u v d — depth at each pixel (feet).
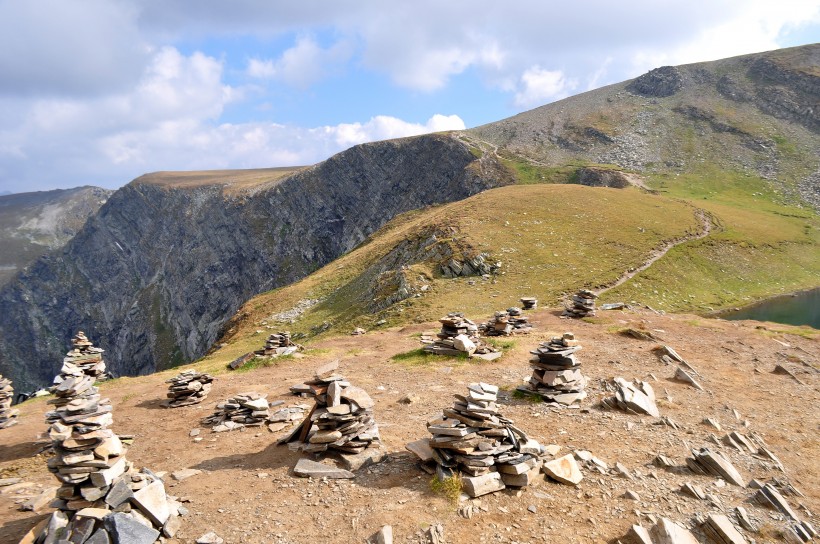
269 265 650.84
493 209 267.59
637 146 545.03
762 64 642.63
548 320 117.29
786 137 506.48
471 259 204.74
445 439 38.24
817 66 594.65
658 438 46.96
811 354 85.71
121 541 29.53
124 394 76.84
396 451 44.16
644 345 86.48
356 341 112.88
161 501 33.86
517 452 38.75
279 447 47.14
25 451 54.29
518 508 34.35
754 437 48.26
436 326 126.62
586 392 60.29
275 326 238.48
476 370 73.51
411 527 32.07
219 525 33.37
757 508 35.04
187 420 59.62
